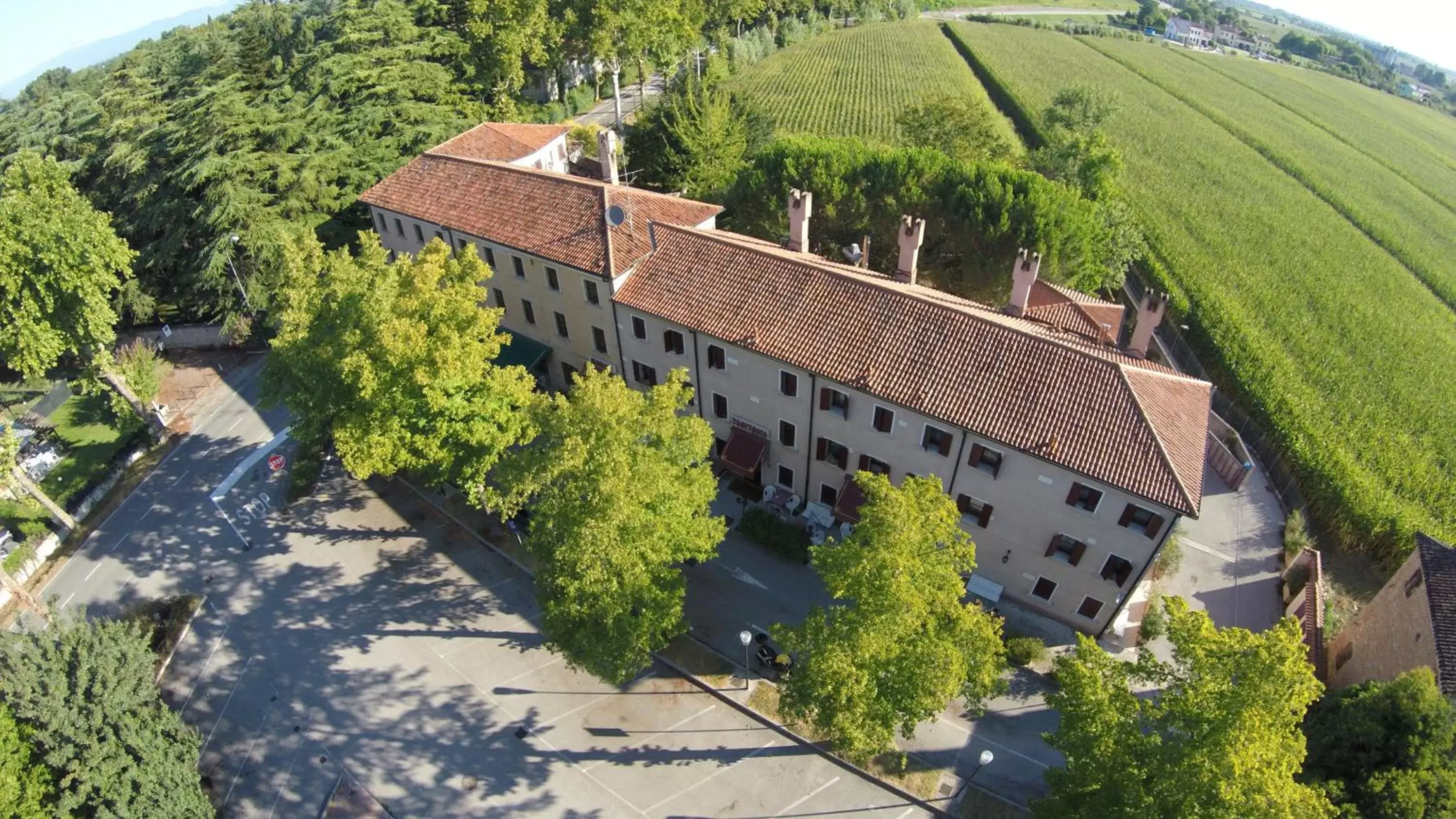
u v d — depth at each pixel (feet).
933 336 111.34
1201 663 66.85
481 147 191.83
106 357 154.20
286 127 195.21
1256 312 204.64
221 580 129.90
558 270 142.92
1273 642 63.31
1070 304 147.02
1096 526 101.40
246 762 103.19
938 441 110.32
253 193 186.39
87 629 86.07
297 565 131.75
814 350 116.06
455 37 269.85
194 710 109.60
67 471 155.53
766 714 106.63
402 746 104.53
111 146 228.84
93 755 81.30
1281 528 136.46
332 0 483.10
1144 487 92.63
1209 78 454.40
